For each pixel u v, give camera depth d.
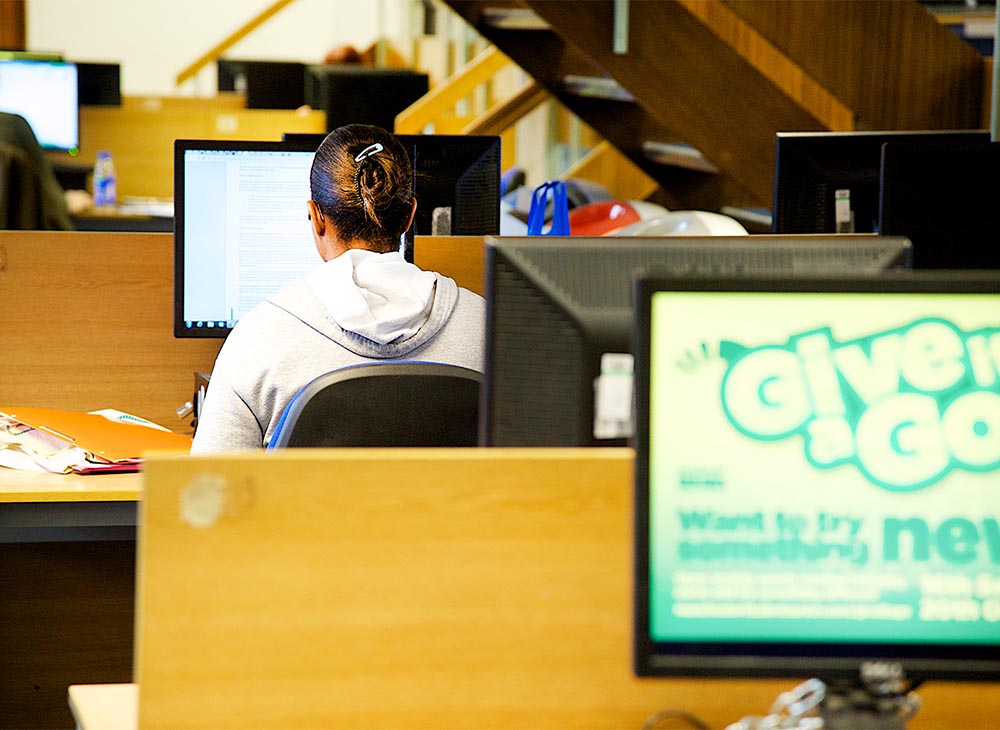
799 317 1.29
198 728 1.32
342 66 8.59
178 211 3.22
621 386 1.54
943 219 3.03
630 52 5.84
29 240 3.25
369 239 2.57
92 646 3.37
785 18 5.23
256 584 1.32
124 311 3.30
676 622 1.28
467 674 1.36
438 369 2.32
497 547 1.36
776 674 1.28
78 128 8.19
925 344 1.30
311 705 1.34
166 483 1.30
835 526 1.29
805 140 3.58
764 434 1.29
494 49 8.09
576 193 6.15
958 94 5.32
